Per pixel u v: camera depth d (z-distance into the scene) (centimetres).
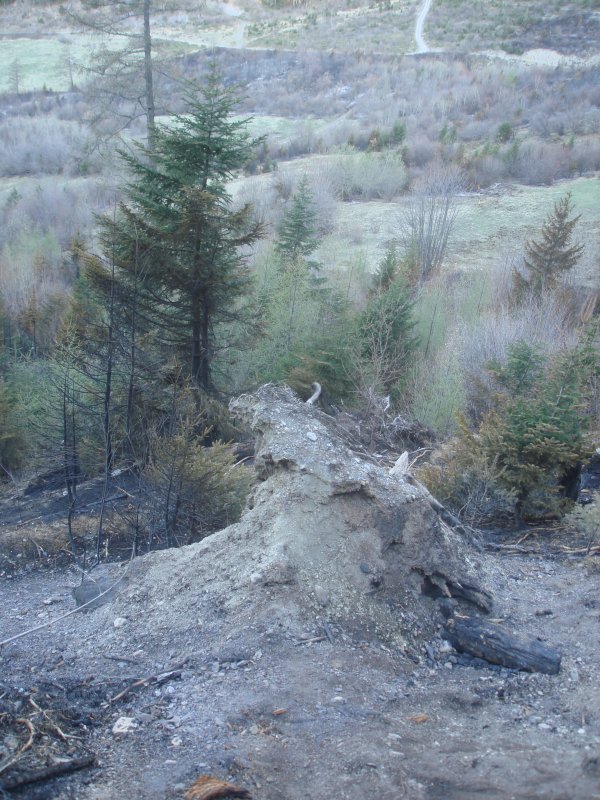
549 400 837
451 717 433
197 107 1312
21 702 451
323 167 3656
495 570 657
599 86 4872
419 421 1277
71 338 1161
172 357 1277
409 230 2866
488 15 6975
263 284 1706
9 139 4528
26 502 1199
